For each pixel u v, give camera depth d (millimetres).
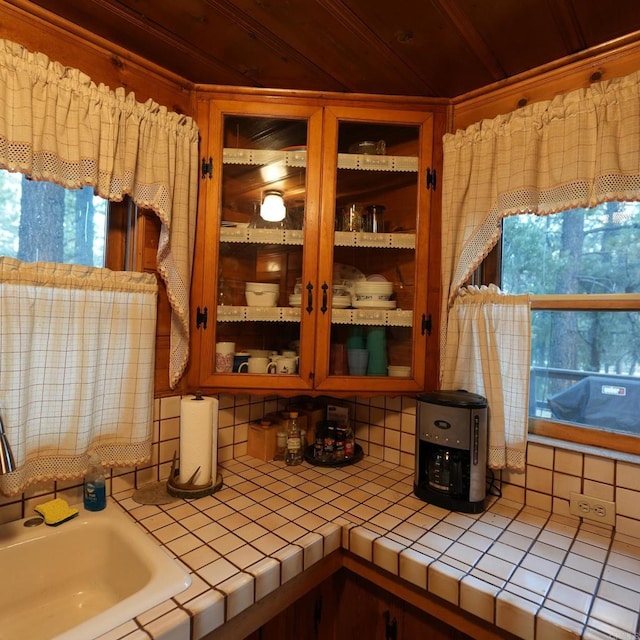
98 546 1070
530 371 1267
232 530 1051
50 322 1035
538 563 942
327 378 1327
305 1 970
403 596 1002
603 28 1042
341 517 1138
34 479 1028
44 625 946
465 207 1316
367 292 1374
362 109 1340
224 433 1540
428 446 1258
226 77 1319
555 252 1269
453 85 1317
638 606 801
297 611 1180
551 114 1140
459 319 1341
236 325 1385
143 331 1211
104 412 1164
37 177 972
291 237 1341
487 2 960
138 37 1119
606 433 1161
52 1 984
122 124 1135
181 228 1256
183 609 762
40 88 977
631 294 1119
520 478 1258
